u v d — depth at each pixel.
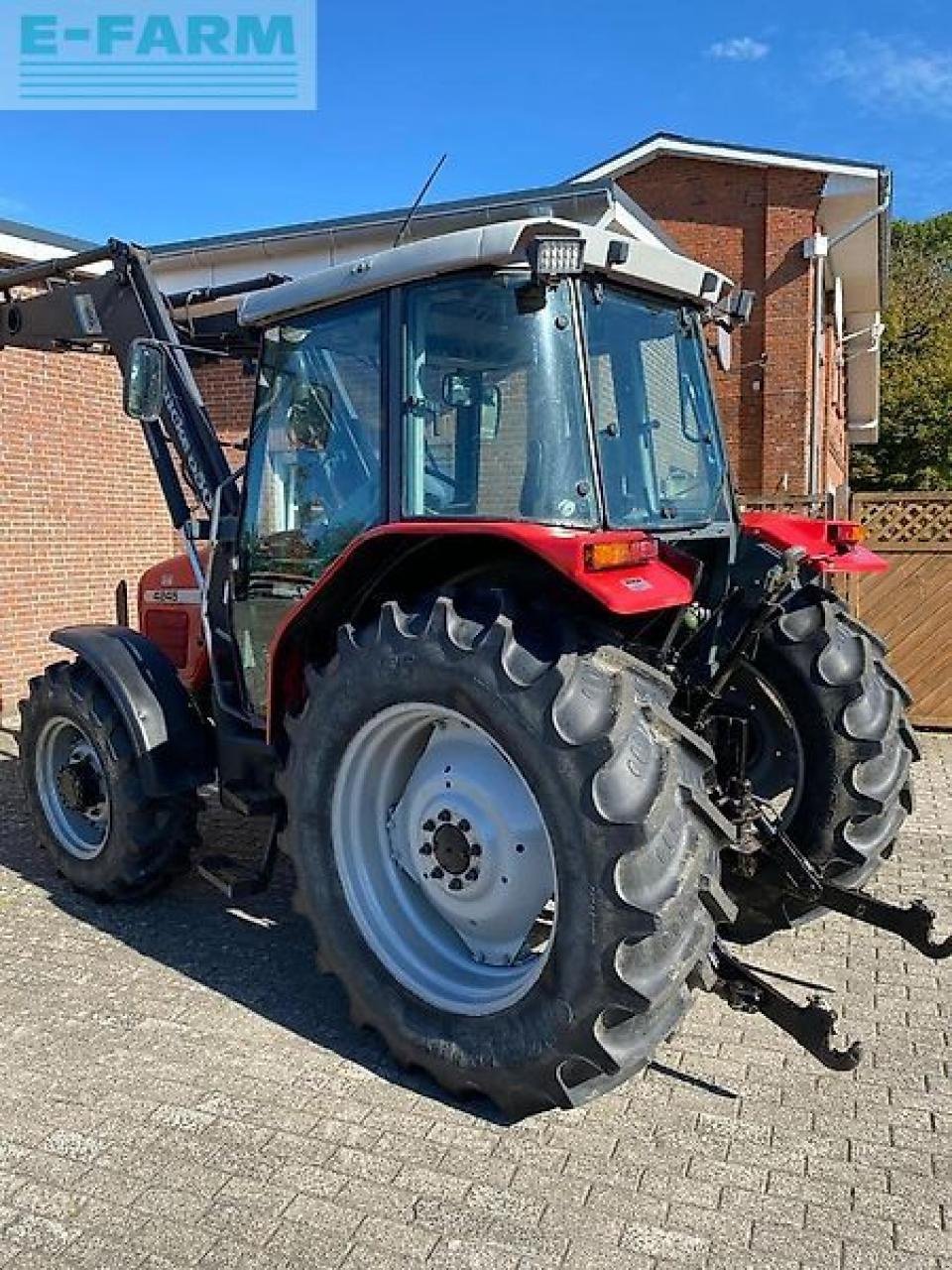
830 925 4.29
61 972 3.84
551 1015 2.79
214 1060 3.25
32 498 9.02
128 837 4.22
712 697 3.61
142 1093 3.06
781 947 4.08
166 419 4.53
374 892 3.33
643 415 3.46
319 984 3.75
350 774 3.29
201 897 4.57
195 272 9.72
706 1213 2.56
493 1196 2.62
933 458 30.23
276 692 3.60
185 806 4.30
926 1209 2.58
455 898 3.19
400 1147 2.82
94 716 4.26
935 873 4.90
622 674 2.87
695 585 3.47
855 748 3.80
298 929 4.23
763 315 13.92
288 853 3.45
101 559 9.77
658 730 2.85
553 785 2.74
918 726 7.92
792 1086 3.12
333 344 3.56
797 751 3.91
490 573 3.36
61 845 4.56
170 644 5.03
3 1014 3.53
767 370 13.87
